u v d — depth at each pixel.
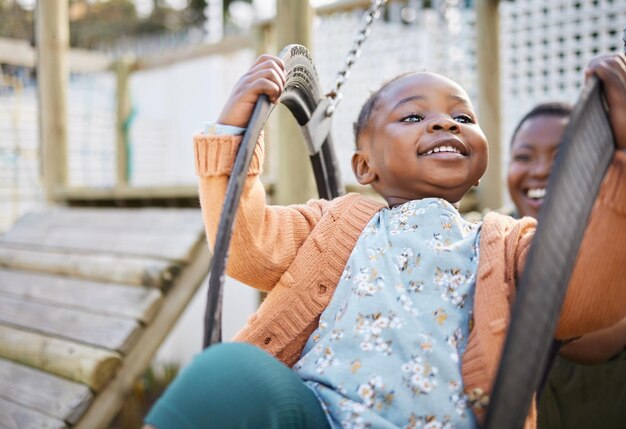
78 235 3.63
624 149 0.98
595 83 0.93
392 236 1.25
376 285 1.17
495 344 1.06
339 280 1.26
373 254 1.23
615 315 1.05
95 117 6.96
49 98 4.80
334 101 1.65
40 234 3.85
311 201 1.48
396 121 1.35
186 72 7.89
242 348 0.99
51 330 2.83
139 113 8.38
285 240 1.31
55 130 4.81
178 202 4.45
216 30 8.00
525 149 2.15
